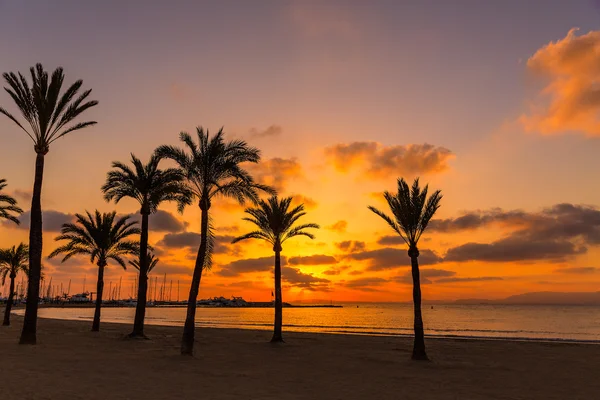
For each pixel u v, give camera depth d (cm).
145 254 3209
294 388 1445
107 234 3747
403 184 2402
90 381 1396
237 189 2414
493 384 1631
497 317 14038
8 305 4775
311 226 3291
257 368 1900
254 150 2445
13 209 2866
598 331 6838
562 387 1590
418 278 2397
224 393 1306
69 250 3762
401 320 11269
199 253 2294
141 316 3175
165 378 1530
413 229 2395
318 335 4378
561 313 19050
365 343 3419
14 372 1500
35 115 2478
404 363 2184
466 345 3394
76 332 3753
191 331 2208
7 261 4809
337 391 1412
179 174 2425
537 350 3002
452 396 1376
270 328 6494
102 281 3928
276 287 3300
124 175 3066
